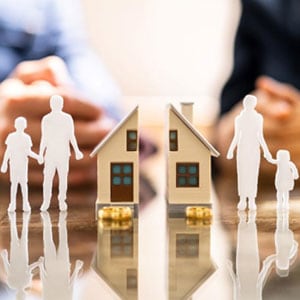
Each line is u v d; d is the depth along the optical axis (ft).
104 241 2.86
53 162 3.63
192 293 2.07
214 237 2.95
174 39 9.96
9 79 5.74
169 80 10.00
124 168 3.68
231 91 6.89
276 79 6.85
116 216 3.37
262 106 5.80
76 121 5.08
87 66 6.44
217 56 9.96
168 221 3.37
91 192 4.43
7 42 6.40
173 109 3.71
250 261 2.49
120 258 2.55
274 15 6.86
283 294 2.05
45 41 6.48
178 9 9.92
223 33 9.96
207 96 9.96
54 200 4.05
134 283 2.19
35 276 2.28
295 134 5.69
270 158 3.72
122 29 9.87
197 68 10.00
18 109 5.02
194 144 3.74
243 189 3.70
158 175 5.42
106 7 9.80
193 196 3.74
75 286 2.15
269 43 6.88
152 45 9.93
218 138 6.01
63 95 5.11
